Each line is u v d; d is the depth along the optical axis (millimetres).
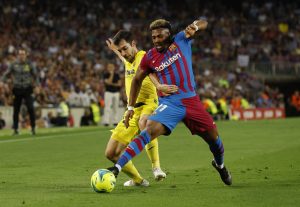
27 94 46469
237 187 20156
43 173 25297
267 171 24531
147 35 101188
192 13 113188
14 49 80250
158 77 19453
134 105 20156
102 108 70188
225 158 30281
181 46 19328
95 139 42844
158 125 18891
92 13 101375
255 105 89188
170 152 33719
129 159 18938
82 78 79000
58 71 77938
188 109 19094
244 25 110750
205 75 91125
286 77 99875
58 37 92438
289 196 18094
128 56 21359
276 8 117000
